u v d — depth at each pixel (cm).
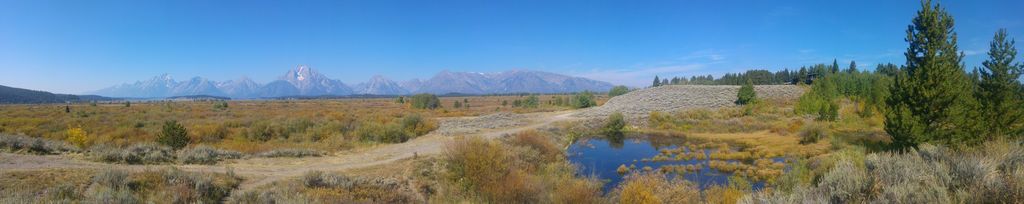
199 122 4381
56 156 1614
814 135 3009
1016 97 2261
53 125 3753
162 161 1686
